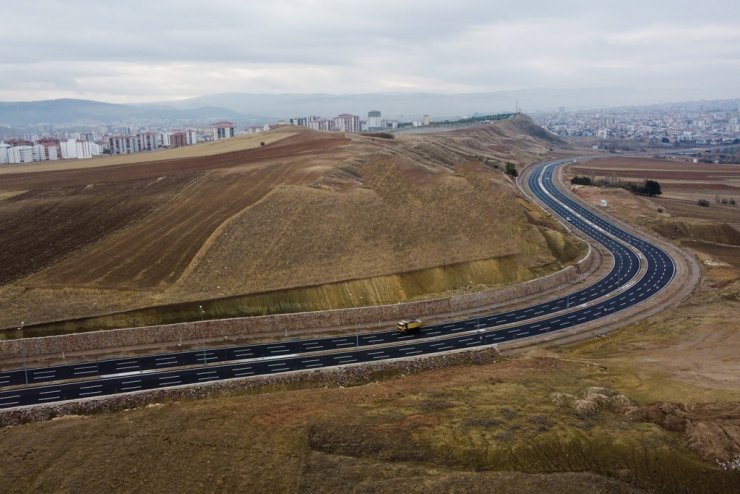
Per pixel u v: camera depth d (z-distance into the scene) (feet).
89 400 177.47
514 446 140.36
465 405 164.66
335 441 142.82
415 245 316.19
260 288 260.42
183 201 345.31
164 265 270.26
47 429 153.38
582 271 342.85
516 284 301.22
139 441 143.74
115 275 261.03
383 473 129.80
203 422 154.81
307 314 246.68
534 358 215.10
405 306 263.90
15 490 124.06
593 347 236.22
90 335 218.38
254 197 343.67
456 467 134.51
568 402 166.61
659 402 167.32
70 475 129.18
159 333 225.76
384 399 172.14
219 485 126.31
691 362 206.59
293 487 125.49
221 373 202.49
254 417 157.79
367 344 232.73
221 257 277.85
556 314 274.77
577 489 127.54
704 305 283.59
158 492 123.95
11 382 193.88
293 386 194.29
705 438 145.69
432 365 212.02
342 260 291.58
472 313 273.95
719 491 133.39
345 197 344.69
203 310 243.19
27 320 225.15
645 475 136.15
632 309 282.36
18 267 268.21
